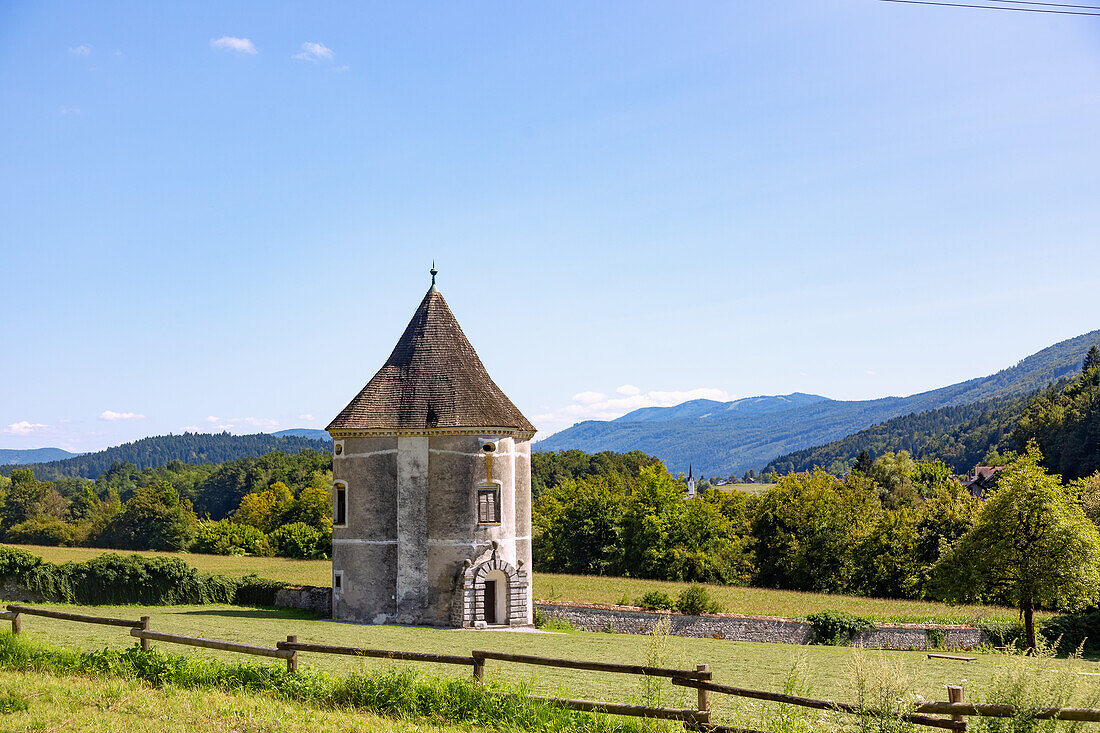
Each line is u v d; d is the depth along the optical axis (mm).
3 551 43188
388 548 41781
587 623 45906
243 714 15805
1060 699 13305
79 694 16594
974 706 13594
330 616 43969
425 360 44094
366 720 15656
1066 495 46188
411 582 41344
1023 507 44250
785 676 28609
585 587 63156
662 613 45938
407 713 16250
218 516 164500
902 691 14109
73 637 26297
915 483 118125
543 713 15586
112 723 14930
